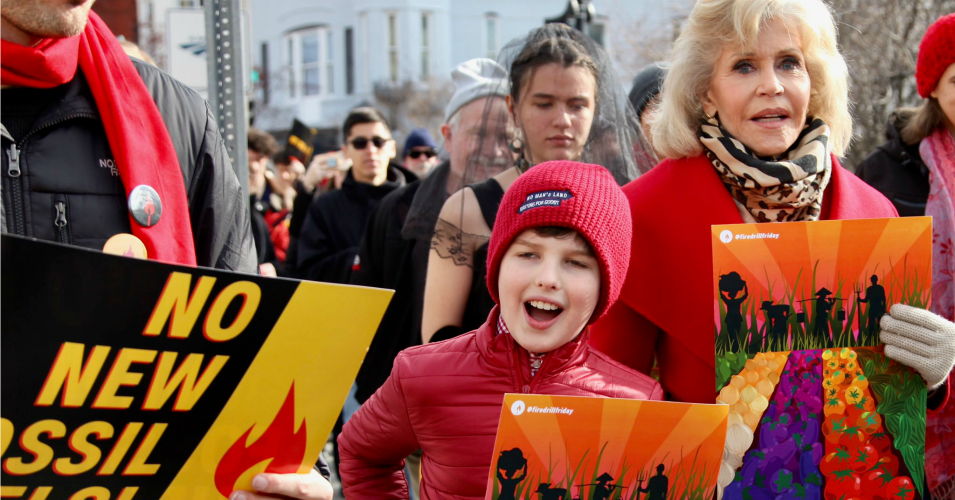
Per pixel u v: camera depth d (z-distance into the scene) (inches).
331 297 57.9
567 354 73.0
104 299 50.8
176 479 55.4
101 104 67.3
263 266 199.0
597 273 72.3
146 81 72.0
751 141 79.7
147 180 67.2
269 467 58.5
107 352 51.5
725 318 71.4
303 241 210.4
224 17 148.8
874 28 317.7
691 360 79.8
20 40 63.5
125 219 66.7
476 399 73.9
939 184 106.9
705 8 81.2
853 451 72.1
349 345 59.1
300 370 57.7
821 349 72.2
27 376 49.6
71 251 49.5
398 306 132.1
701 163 82.4
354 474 81.3
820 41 81.0
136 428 53.5
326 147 395.9
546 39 115.5
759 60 79.0
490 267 75.7
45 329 49.5
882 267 72.7
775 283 71.8
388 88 1077.8
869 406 72.4
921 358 71.2
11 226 62.6
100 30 70.4
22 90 64.6
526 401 62.7
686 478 62.6
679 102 83.9
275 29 1256.2
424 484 77.0
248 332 55.5
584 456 62.5
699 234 79.6
